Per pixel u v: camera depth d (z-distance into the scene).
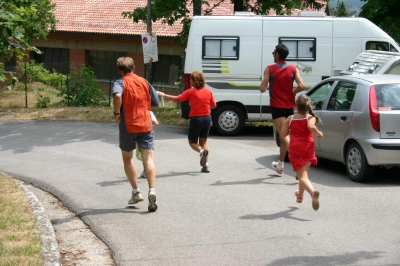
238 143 15.09
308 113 8.57
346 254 6.79
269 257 6.73
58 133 17.05
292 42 16.14
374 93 10.35
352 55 16.12
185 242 7.32
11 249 6.75
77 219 8.62
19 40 9.56
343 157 10.93
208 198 9.51
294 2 20.84
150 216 8.52
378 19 20.11
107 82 36.53
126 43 36.62
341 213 8.54
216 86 16.25
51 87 32.59
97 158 13.34
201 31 16.16
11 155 14.08
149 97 8.78
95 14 38.38
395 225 7.93
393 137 10.15
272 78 10.72
